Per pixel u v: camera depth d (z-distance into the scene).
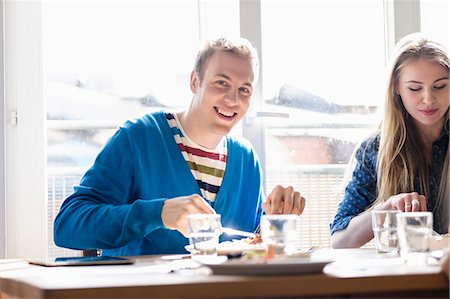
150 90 3.07
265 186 3.10
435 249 1.81
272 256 1.50
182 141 2.34
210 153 2.36
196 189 2.31
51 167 3.00
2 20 2.88
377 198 2.60
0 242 2.84
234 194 2.37
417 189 2.58
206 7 3.10
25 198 2.95
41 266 1.78
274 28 3.15
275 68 3.15
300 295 1.22
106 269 1.60
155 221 1.95
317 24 3.19
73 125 3.02
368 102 3.21
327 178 3.16
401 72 2.56
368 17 3.23
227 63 2.29
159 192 2.28
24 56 2.97
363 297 1.26
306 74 3.17
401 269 1.35
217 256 1.67
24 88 2.97
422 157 2.59
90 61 3.04
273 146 3.13
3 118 2.87
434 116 2.51
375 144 2.67
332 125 3.18
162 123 2.36
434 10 3.29
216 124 2.30
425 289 1.27
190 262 1.67
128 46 3.06
